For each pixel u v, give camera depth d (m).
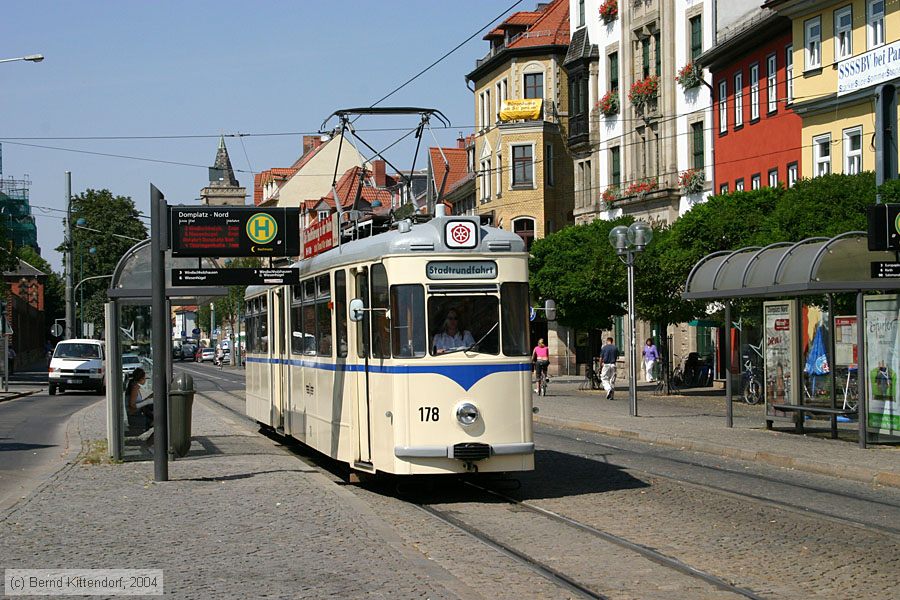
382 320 14.98
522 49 66.12
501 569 9.98
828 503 14.04
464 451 14.51
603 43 58.28
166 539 10.87
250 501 13.49
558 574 9.94
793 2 39.50
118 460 18.55
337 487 14.87
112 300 18.66
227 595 8.39
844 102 37.16
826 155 38.84
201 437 23.97
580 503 14.31
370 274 15.43
